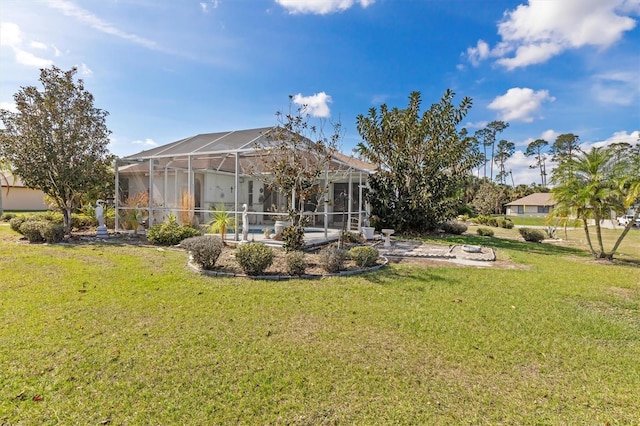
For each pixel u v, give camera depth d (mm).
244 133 12781
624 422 2521
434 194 15875
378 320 4395
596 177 9828
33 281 5871
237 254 6574
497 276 7078
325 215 11461
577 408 2684
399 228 16281
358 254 7438
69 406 2545
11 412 2459
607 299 5578
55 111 11250
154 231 10266
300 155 8852
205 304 4848
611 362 3428
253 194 18141
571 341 3896
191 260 7684
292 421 2453
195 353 3383
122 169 16328
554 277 7152
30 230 10289
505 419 2535
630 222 9719
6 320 4117
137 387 2805
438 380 3031
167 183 15109
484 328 4215
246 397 2705
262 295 5316
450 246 11812
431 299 5352
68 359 3211
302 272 6664
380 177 16703
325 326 4160
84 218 13984
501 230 20984
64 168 11406
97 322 4117
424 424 2455
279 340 3736
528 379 3092
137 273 6562
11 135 11164
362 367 3209
